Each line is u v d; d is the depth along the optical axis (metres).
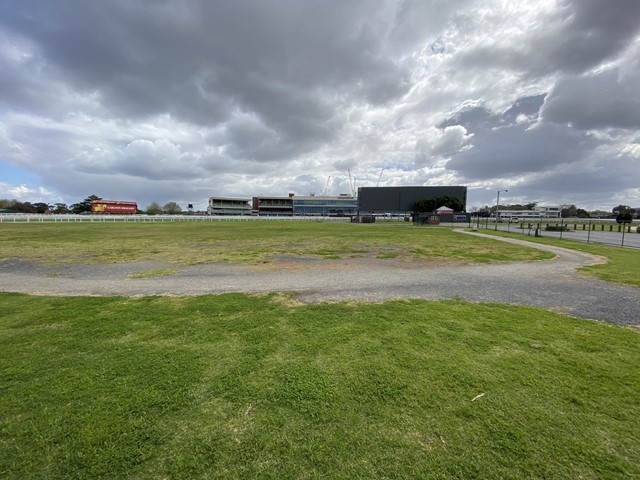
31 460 2.21
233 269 9.95
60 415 2.68
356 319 5.07
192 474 2.10
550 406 2.80
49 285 7.76
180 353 3.86
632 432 2.47
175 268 10.16
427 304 5.95
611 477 2.07
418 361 3.64
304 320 5.03
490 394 2.99
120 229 31.95
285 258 12.43
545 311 5.55
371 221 56.78
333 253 13.97
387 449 2.31
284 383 3.18
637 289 7.38
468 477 2.08
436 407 2.79
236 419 2.64
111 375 3.33
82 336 4.41
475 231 31.52
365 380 3.23
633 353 3.87
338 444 2.36
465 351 3.91
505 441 2.38
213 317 5.20
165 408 2.77
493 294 6.84
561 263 11.38
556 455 2.25
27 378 3.27
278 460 2.22
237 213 119.56
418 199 96.12
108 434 2.45
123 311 5.54
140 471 2.13
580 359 3.70
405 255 13.39
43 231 28.02
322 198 118.56
